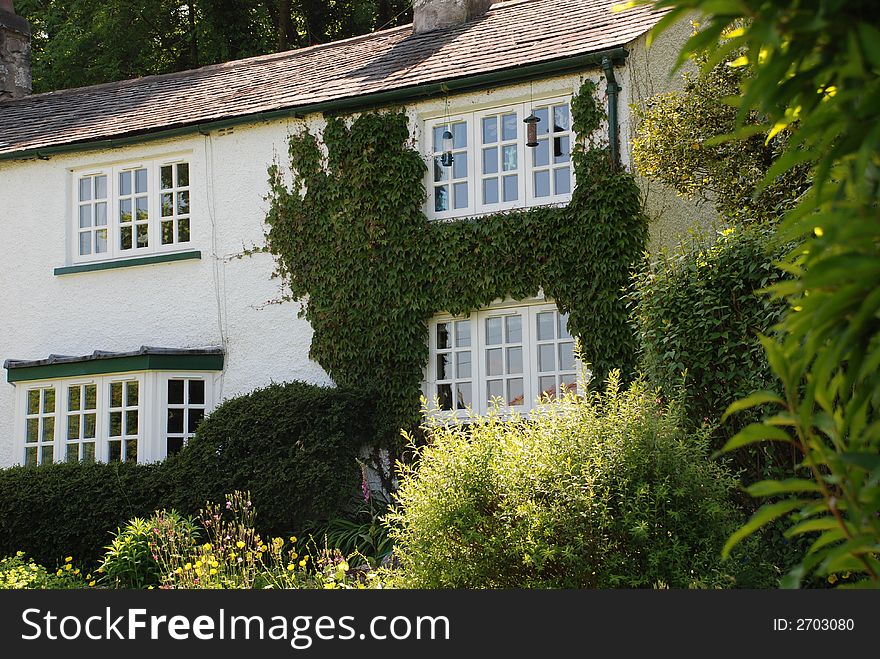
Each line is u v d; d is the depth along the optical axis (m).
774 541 7.01
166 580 7.90
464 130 12.48
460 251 12.02
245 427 11.46
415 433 12.10
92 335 14.04
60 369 13.49
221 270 13.43
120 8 22.97
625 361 11.05
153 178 14.05
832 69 1.98
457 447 6.77
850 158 2.00
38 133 15.05
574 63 11.62
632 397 6.82
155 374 12.96
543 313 11.81
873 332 1.95
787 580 2.01
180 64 24.94
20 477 11.86
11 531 11.59
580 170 11.50
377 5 24.58
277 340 13.00
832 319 1.94
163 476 11.59
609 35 11.83
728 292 7.66
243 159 13.46
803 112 2.16
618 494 6.16
